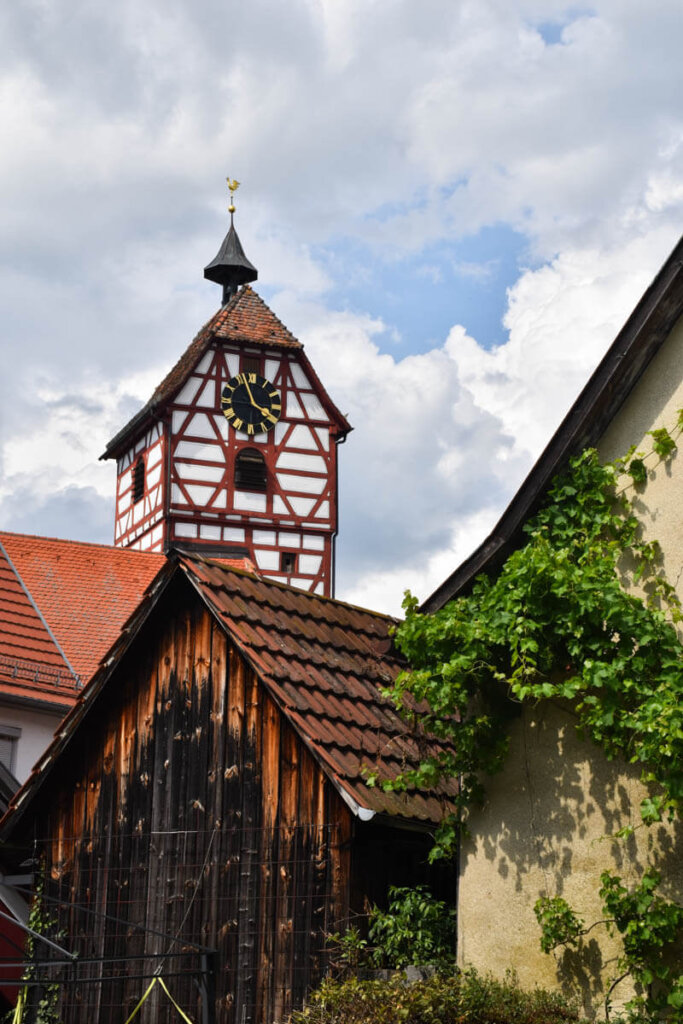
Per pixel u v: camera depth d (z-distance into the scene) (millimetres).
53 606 29234
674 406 10734
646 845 10281
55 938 15195
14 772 23219
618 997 10203
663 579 10531
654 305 10633
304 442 53531
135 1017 14211
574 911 10562
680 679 9898
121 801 15062
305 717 13031
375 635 15508
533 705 11094
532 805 11016
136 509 54531
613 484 10883
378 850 13086
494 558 11352
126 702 15305
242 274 59781
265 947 13180
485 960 11094
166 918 14203
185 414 52344
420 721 12711
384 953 12336
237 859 13711
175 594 14977
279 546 52375
